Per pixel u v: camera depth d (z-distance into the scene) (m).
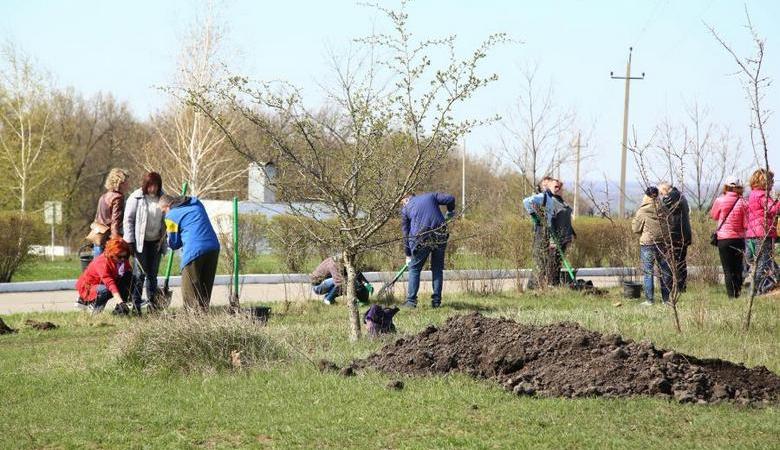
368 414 13.08
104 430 12.71
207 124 66.75
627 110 67.06
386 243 20.83
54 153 88.56
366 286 27.66
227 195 74.06
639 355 14.62
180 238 22.77
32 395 14.97
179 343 16.61
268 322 23.42
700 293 28.92
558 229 31.42
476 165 74.00
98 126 118.69
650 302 27.28
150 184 25.59
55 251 74.94
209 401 14.14
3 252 36.56
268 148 20.17
